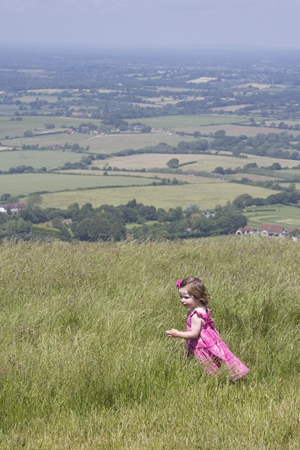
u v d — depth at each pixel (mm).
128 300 7340
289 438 4086
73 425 4422
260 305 6945
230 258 10602
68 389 5008
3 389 4879
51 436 4289
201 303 5785
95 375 5152
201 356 5656
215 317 6793
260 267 9398
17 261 9562
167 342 5980
